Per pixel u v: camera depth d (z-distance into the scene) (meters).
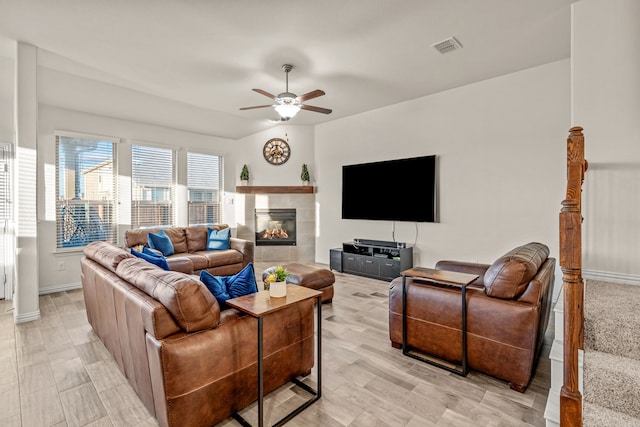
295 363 2.19
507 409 1.92
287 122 6.25
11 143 4.16
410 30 3.02
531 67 3.85
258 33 3.06
